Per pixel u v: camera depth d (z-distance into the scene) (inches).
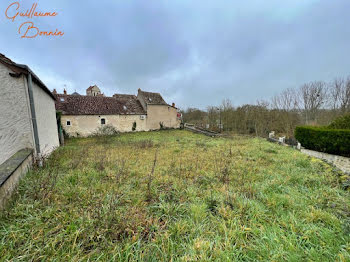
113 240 70.9
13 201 92.7
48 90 235.5
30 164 149.9
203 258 60.1
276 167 188.1
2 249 61.1
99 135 579.2
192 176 155.9
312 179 142.2
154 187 124.2
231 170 174.6
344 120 270.5
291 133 626.5
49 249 62.3
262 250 64.7
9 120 148.7
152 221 84.0
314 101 674.2
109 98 738.8
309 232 73.4
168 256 63.9
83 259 59.7
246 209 92.0
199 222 83.7
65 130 568.7
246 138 529.7
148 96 828.0
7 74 145.7
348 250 63.4
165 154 262.5
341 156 227.3
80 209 89.0
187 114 1194.6
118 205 96.9
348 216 86.0
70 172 147.7
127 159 217.8
